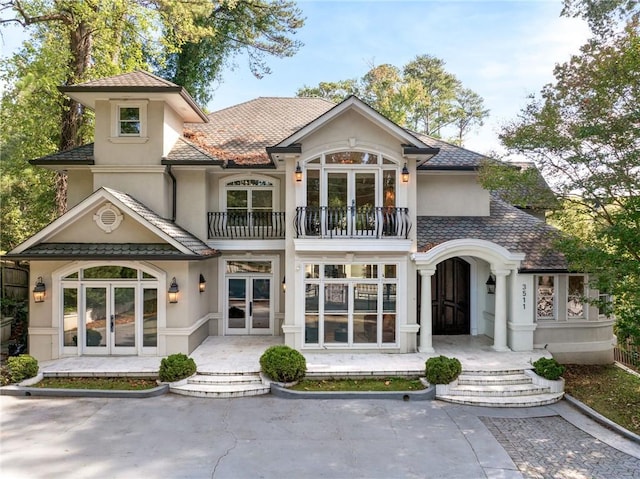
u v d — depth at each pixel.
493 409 9.90
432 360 10.89
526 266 13.45
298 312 13.37
